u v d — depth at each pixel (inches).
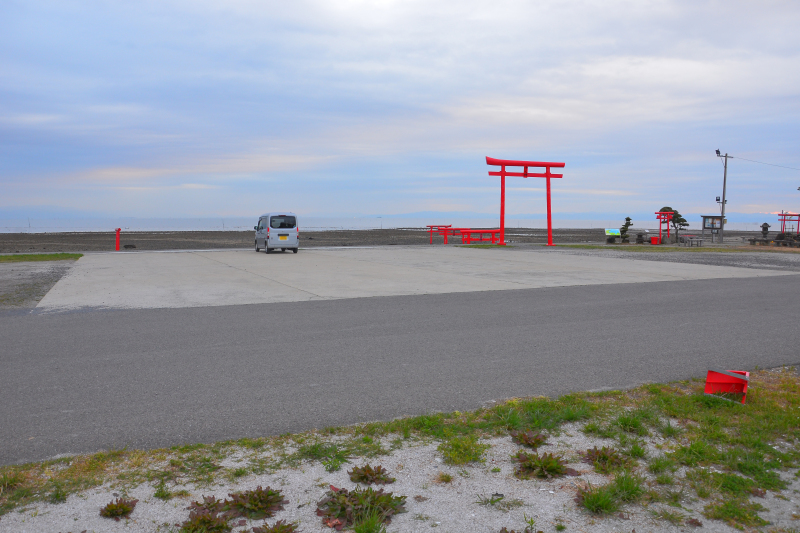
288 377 235.3
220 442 167.0
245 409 197.2
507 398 210.2
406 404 203.2
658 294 491.8
